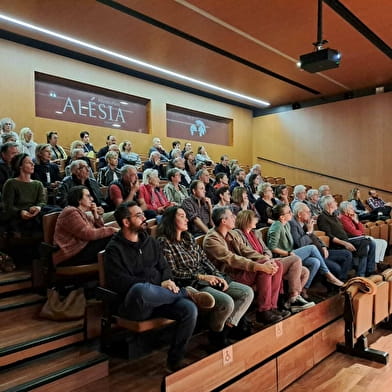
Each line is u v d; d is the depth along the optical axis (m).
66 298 2.32
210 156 8.09
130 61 6.10
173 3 4.27
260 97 8.12
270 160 8.86
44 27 4.91
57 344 2.05
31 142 4.49
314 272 3.12
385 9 4.34
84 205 2.58
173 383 1.61
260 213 4.10
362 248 3.78
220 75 6.72
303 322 2.51
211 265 2.48
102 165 4.86
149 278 2.14
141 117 6.92
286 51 5.57
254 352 2.07
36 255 2.82
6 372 1.85
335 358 2.69
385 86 7.28
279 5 4.27
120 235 2.15
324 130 8.09
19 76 5.34
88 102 6.17
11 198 2.74
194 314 1.96
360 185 7.62
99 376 1.99
